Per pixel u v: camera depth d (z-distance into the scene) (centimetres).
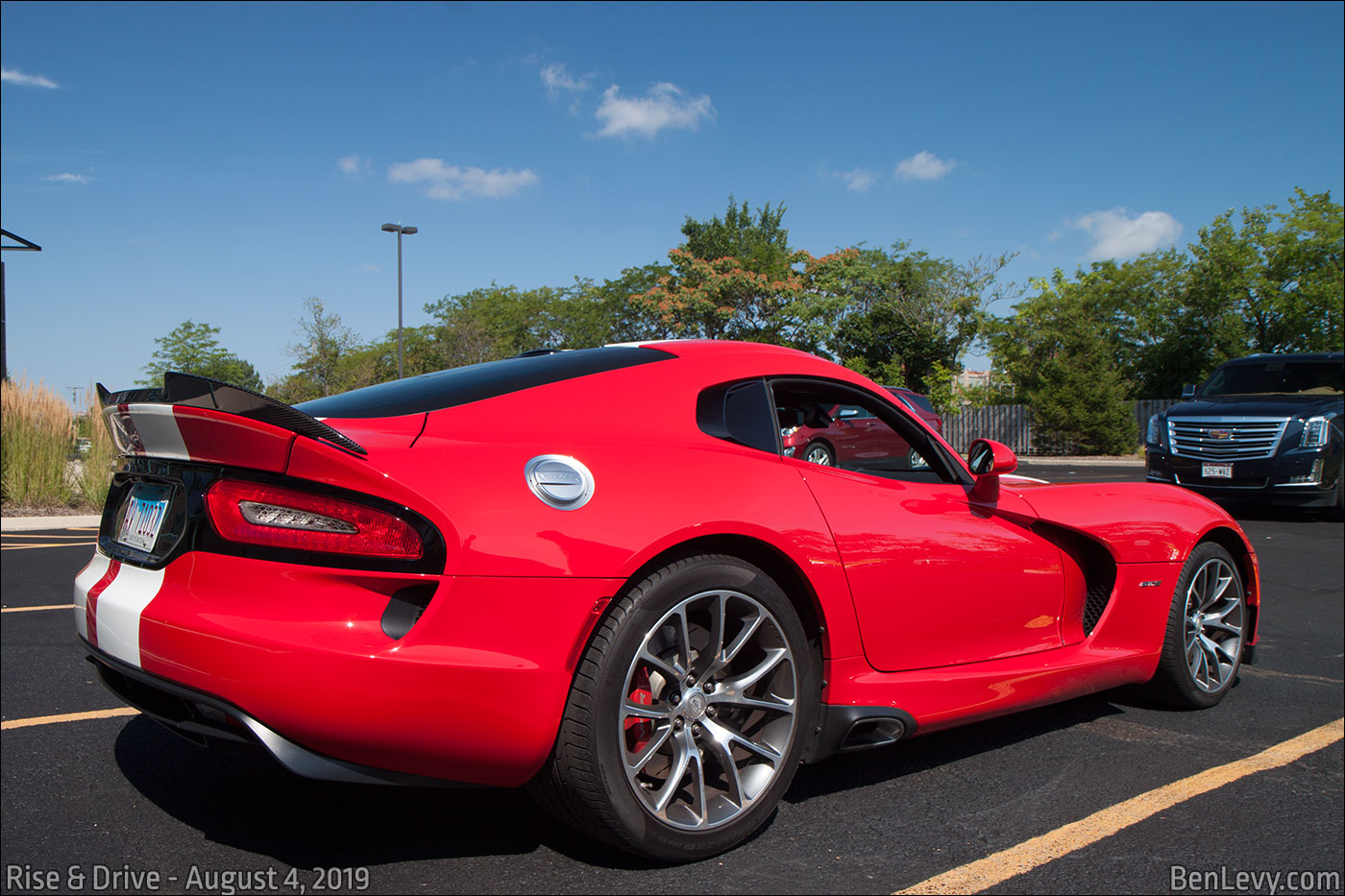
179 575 197
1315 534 869
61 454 1045
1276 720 334
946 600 266
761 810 221
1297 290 3197
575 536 198
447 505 189
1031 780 270
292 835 228
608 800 198
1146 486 349
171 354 3722
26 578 609
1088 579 320
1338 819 245
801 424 257
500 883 203
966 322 3253
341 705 179
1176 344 3409
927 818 242
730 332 3775
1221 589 352
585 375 239
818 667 241
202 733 199
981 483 286
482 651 188
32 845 221
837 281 3431
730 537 222
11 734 303
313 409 238
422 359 4122
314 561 185
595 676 197
